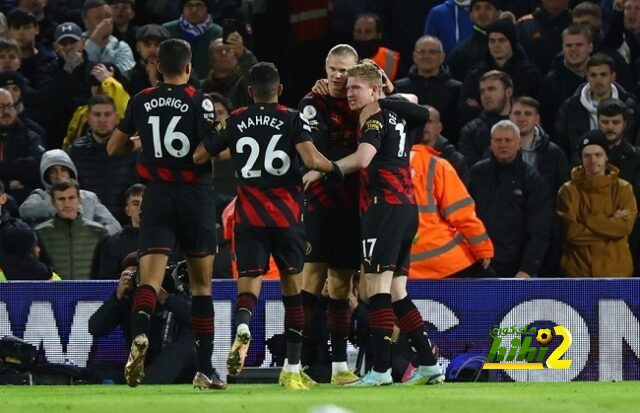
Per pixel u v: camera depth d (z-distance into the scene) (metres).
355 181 28.58
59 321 33.31
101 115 38.91
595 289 33.84
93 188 39.03
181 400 23.00
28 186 40.31
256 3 45.88
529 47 45.66
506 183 36.44
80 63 43.38
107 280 33.59
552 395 24.47
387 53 44.41
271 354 33.31
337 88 28.56
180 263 30.84
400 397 23.62
